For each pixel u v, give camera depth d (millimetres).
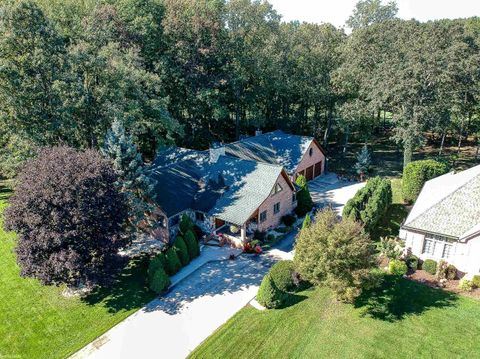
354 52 47344
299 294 23578
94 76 33031
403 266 24672
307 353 18828
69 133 32312
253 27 53438
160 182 31969
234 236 30234
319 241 21109
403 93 40656
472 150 57188
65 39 40000
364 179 46375
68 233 21094
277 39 52500
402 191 38375
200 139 54000
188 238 27812
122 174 27453
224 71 50250
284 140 45719
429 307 21703
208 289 24703
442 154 54906
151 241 30969
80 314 22391
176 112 50469
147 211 29828
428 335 19594
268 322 21219
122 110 32906
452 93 42469
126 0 45062
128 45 43281
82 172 22266
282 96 57156
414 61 40594
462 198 26109
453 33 46031
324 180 46656
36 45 29875
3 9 28922
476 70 41750
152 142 47844
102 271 22766
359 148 59469
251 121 54500
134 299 23766
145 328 21172
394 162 52969
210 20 47062
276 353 18938
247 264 27688
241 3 53469
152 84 37094
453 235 24203
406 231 26172
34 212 21016
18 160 30109
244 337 20141
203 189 33250
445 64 39969
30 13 29391
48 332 20953
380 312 21438
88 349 19750
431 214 25906
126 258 25031
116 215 23562
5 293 24172
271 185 31094
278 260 28188
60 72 30875
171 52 46906
